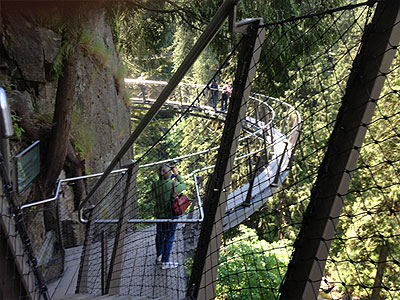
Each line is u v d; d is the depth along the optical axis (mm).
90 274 3750
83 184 5785
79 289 3184
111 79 8961
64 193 5324
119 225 2727
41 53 5156
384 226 8031
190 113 13797
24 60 4906
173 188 3691
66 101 4598
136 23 6891
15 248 1482
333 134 926
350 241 8023
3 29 4523
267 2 5754
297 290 968
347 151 890
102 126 7660
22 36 4844
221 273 4609
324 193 929
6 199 1512
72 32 4102
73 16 3873
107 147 7785
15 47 4758
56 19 3811
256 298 4207
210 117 12828
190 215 4617
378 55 844
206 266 1434
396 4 816
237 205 4934
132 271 3434
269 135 8336
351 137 886
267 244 6039
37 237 4324
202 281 1433
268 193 5270
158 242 3787
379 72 841
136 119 23375
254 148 8594
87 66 7195
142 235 4707
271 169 6191
